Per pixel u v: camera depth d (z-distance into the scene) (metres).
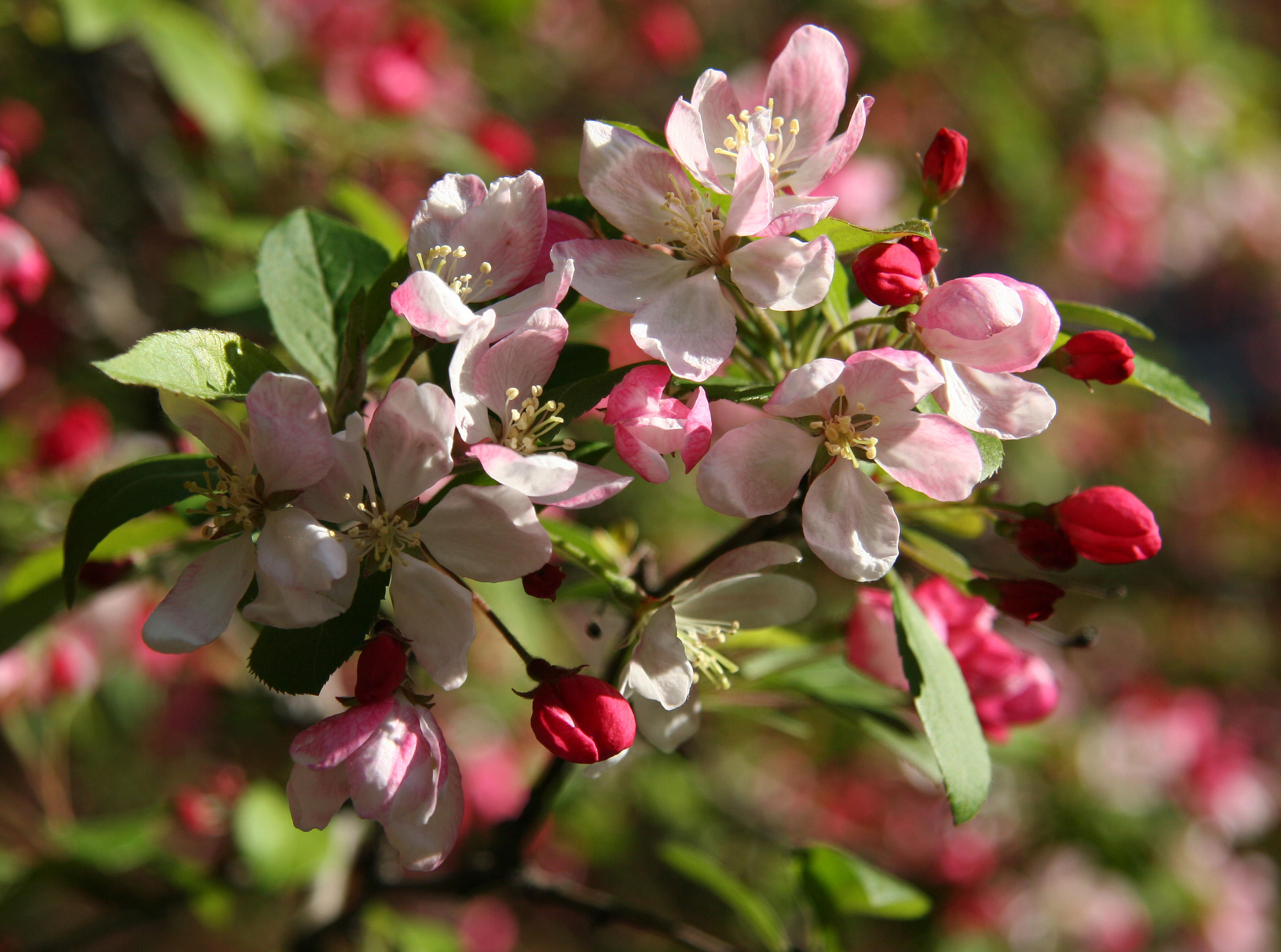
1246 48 1.24
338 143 0.71
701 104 0.43
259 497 0.41
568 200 0.45
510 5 0.94
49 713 0.65
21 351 0.75
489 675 0.76
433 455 0.40
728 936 0.95
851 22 0.98
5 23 0.72
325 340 0.46
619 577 0.43
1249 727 1.29
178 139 0.71
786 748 1.08
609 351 0.43
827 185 0.71
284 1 0.82
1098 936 0.89
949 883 0.92
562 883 0.49
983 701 0.47
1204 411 0.44
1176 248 1.24
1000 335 0.42
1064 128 1.12
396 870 0.52
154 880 0.58
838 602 0.86
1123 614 1.29
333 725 0.41
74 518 0.42
